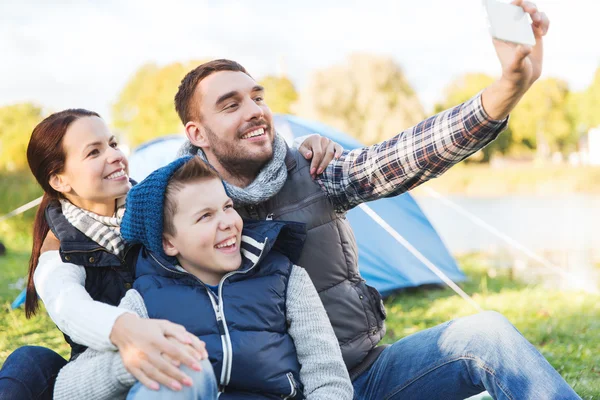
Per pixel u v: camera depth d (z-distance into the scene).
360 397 2.18
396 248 5.50
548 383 1.82
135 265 2.10
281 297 2.01
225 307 1.91
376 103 30.05
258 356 1.86
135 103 34.44
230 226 1.96
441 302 5.33
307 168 2.34
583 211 14.33
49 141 2.19
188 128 2.41
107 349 1.77
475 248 9.19
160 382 1.65
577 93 34.28
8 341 4.20
